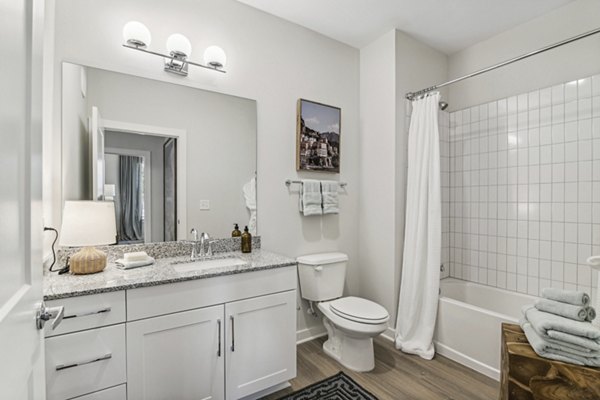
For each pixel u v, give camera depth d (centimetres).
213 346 156
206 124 208
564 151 219
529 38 241
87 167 170
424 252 238
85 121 169
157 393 141
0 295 54
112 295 129
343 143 278
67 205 144
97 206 148
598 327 130
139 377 136
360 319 199
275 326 178
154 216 190
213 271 159
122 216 180
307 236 255
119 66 179
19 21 62
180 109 199
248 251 213
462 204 286
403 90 260
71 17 165
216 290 157
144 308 137
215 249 211
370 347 211
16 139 61
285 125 243
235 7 219
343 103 278
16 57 61
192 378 150
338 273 245
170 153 195
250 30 226
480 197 272
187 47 188
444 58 295
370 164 277
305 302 252
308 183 248
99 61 173
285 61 242
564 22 222
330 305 221
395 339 245
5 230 56
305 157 250
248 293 168
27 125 67
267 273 175
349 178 283
